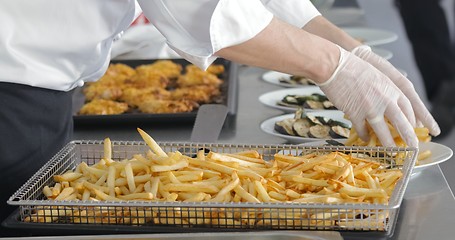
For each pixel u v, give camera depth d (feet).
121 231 5.02
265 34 6.10
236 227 5.03
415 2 17.60
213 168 5.55
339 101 6.68
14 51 6.18
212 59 6.21
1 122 6.26
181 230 4.99
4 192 6.38
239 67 10.70
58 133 6.67
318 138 7.30
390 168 5.98
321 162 5.59
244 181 5.41
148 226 5.04
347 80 6.59
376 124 6.64
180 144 6.20
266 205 4.92
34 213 5.24
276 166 5.67
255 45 6.12
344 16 13.53
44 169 5.79
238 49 6.13
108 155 6.11
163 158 5.55
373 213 4.97
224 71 10.30
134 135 7.95
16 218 5.19
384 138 6.65
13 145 6.34
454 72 17.44
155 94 9.26
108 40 6.70
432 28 17.54
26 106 6.34
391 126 6.82
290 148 6.13
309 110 8.24
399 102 6.76
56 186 5.57
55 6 6.19
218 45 5.91
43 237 4.81
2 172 6.35
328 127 7.45
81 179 5.70
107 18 6.39
